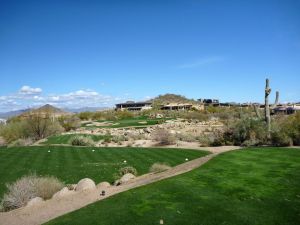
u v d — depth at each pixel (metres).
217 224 10.43
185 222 10.76
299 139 32.66
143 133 65.31
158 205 12.40
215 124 80.25
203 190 13.63
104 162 32.19
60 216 12.63
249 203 11.93
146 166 28.98
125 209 12.33
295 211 10.97
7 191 22.22
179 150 37.94
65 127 86.69
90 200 15.41
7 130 70.75
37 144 54.09
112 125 86.75
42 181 19.62
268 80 36.16
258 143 35.47
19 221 14.26
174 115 110.81
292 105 116.19
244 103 147.50
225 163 17.94
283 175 15.01
